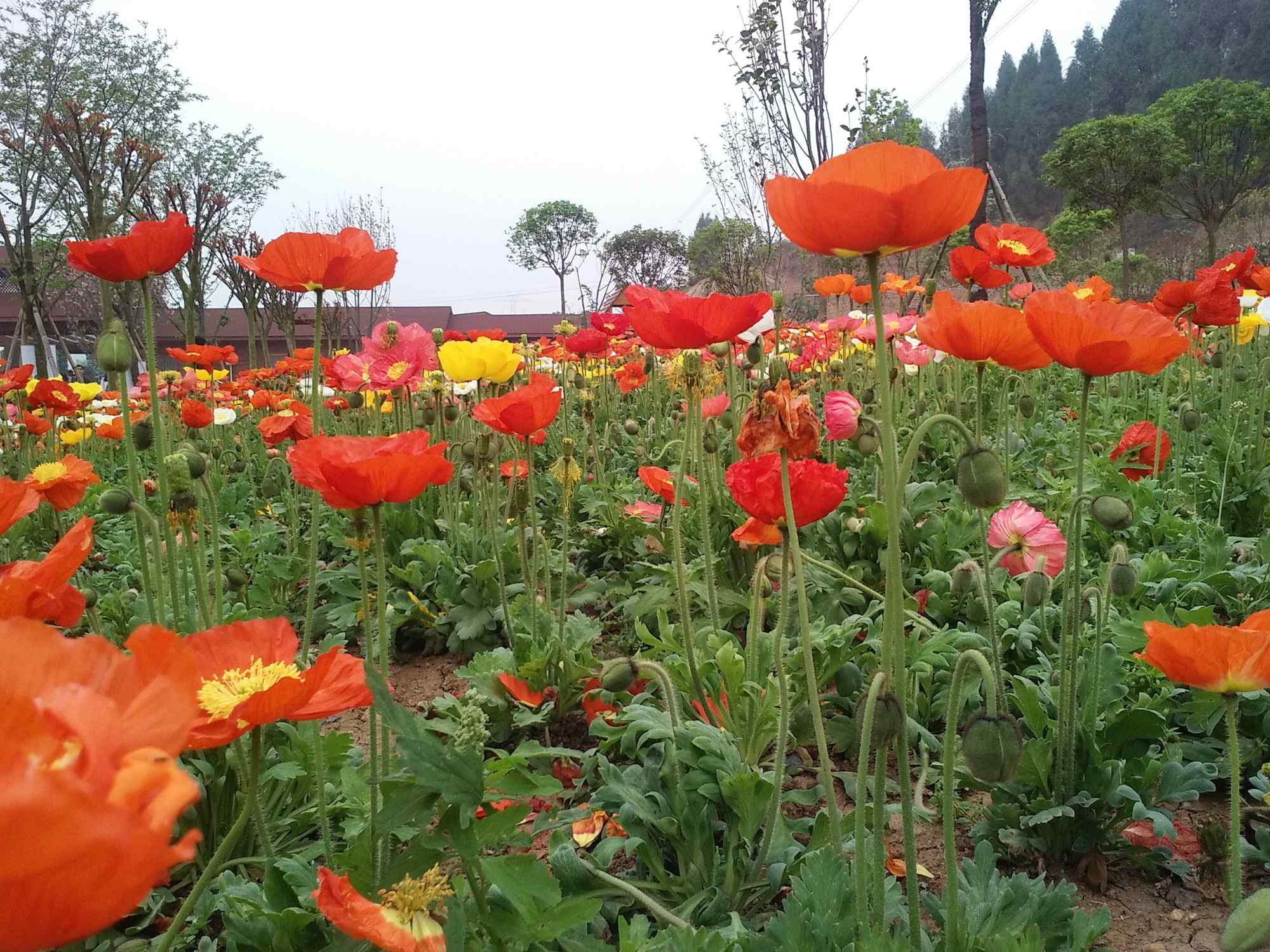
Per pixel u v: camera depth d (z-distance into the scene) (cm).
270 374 947
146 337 241
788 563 200
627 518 497
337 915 119
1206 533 396
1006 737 137
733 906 198
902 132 1430
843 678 270
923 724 284
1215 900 219
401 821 132
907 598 338
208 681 132
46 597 125
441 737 247
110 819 41
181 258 231
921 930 151
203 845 228
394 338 524
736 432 397
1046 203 8862
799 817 259
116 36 2294
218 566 276
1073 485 425
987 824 240
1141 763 234
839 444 520
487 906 148
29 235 1855
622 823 208
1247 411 521
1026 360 224
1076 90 10300
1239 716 264
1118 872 233
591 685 312
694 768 209
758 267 1697
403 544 460
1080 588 237
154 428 272
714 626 283
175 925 124
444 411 486
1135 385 734
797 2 1340
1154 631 151
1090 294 544
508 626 324
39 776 42
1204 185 3450
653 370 686
